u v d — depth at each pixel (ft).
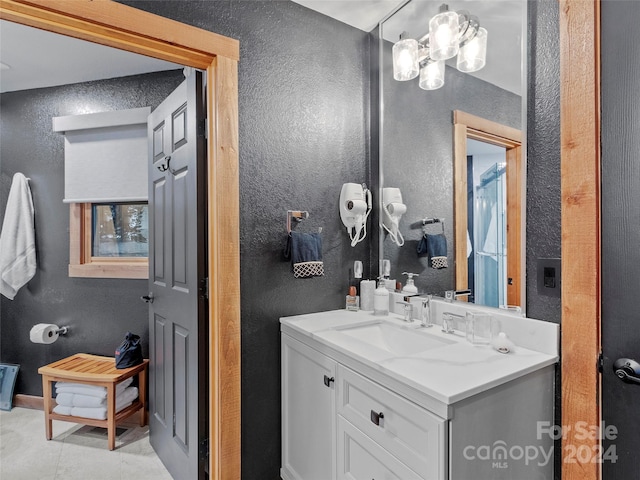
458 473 2.91
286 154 5.50
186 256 5.30
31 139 8.34
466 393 2.90
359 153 6.33
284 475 5.39
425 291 5.38
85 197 8.00
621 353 3.28
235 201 4.92
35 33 6.30
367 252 6.40
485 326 4.32
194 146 4.99
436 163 5.19
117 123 7.75
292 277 5.58
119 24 4.09
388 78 6.04
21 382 8.45
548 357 3.69
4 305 8.48
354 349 3.95
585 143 3.47
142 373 7.54
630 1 3.23
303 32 5.69
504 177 4.30
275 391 5.45
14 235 8.02
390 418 3.39
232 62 4.89
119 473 6.08
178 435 5.63
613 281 3.34
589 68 3.43
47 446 6.87
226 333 4.87
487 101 4.49
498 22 4.34
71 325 8.21
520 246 4.11
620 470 3.30
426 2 5.32
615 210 3.32
